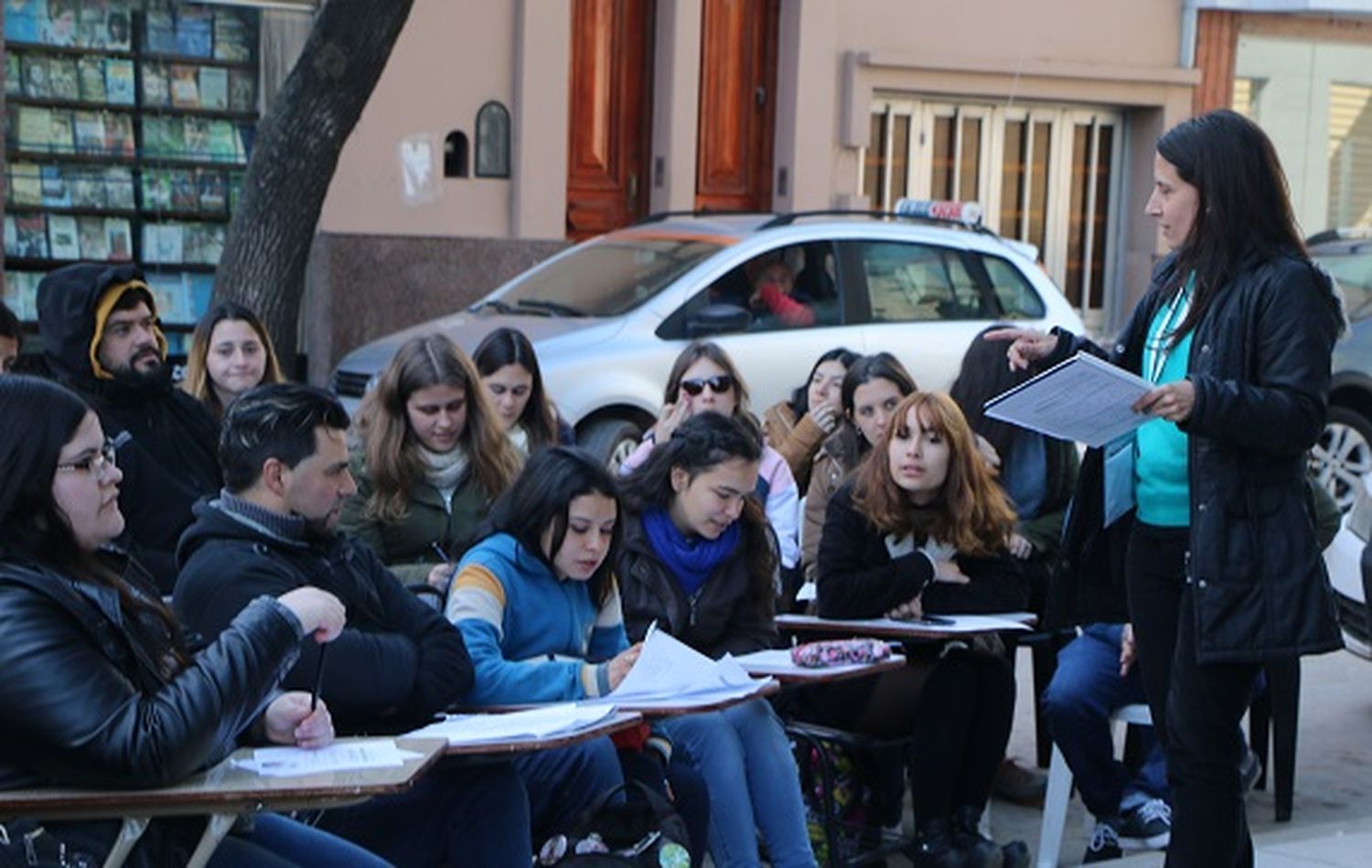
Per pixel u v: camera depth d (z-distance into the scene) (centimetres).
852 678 618
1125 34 1716
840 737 635
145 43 1341
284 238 1036
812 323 1154
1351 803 746
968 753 633
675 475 595
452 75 1447
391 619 489
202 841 371
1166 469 522
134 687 376
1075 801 750
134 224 1352
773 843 569
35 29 1306
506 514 545
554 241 1492
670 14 1535
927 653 639
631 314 1118
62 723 358
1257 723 741
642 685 506
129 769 360
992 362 724
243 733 420
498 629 530
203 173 1367
